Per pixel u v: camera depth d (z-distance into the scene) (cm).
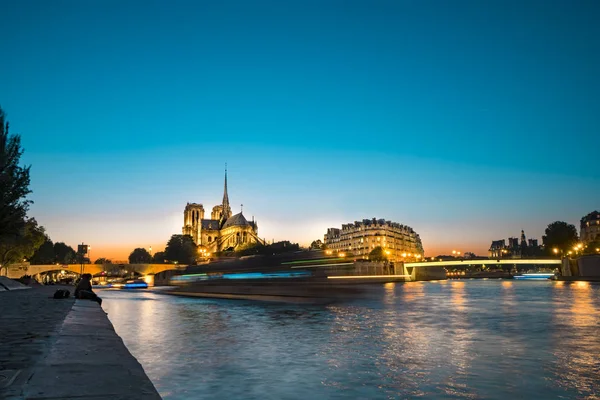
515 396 1238
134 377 772
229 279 7256
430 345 2139
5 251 9000
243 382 1377
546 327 2906
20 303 2742
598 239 18900
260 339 2362
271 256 6794
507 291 9794
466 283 18950
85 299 3319
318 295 6066
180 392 1255
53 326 1489
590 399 1208
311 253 6400
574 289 10281
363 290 6875
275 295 6312
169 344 2166
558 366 1628
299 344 2162
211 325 3075
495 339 2364
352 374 1496
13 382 723
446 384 1362
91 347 1082
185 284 8762
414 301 6212
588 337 2430
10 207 3822
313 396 1220
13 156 3722
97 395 652
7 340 1177
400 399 1196
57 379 745
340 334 2578
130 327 2938
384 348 2052
